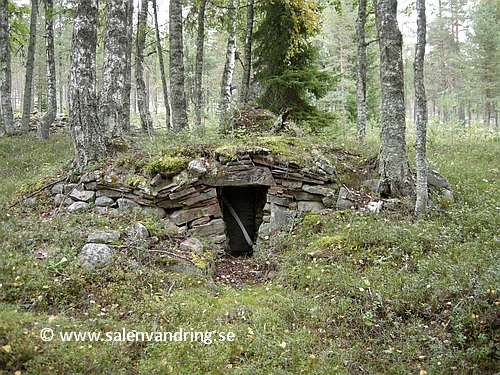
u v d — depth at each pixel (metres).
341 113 20.81
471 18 26.75
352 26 25.52
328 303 5.30
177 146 8.94
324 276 5.93
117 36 10.38
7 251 5.71
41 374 3.60
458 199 8.48
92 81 9.18
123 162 8.69
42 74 34.28
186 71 29.72
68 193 8.64
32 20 17.73
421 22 7.23
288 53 13.88
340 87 24.52
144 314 4.91
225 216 9.52
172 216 8.05
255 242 9.16
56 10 13.94
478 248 6.11
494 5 25.55
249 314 5.12
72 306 4.95
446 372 3.97
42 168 10.68
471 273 5.23
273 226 8.20
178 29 12.77
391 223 7.14
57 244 6.20
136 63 17.59
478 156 12.05
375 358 4.27
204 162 8.41
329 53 29.50
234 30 15.47
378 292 5.29
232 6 15.32
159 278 5.87
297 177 8.35
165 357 4.12
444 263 5.61
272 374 3.94
